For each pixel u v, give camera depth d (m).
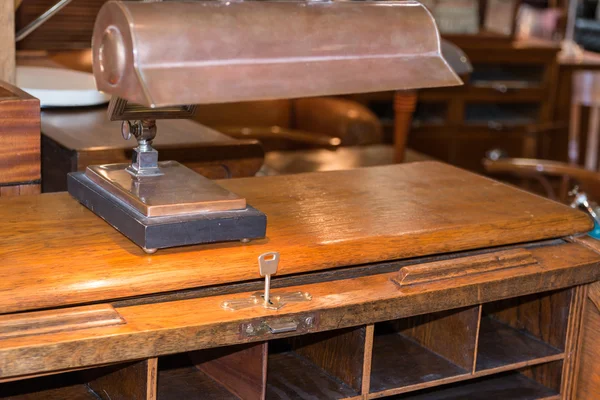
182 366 1.71
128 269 1.41
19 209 1.68
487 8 6.12
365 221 1.73
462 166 6.16
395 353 1.79
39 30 3.13
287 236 1.61
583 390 1.94
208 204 1.50
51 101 2.55
